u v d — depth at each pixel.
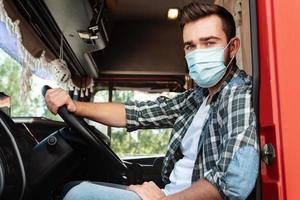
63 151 1.57
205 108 1.62
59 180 1.61
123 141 3.70
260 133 1.21
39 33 2.86
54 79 3.23
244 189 1.22
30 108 2.68
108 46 3.99
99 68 3.97
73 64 3.73
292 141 1.12
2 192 1.14
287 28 1.17
